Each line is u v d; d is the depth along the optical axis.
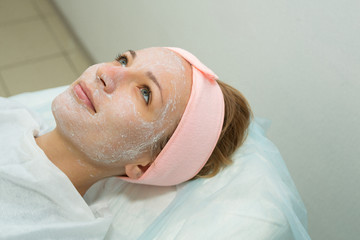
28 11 2.46
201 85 1.00
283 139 1.24
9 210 0.94
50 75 2.15
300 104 1.14
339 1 0.98
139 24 1.73
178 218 1.04
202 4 1.36
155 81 0.96
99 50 2.14
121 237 1.09
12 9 2.45
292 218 1.01
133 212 1.14
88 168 1.05
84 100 0.96
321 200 1.18
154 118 0.97
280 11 1.12
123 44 1.90
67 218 1.01
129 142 0.98
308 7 1.05
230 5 1.26
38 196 0.98
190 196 1.08
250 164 1.09
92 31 2.15
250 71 1.27
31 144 1.01
